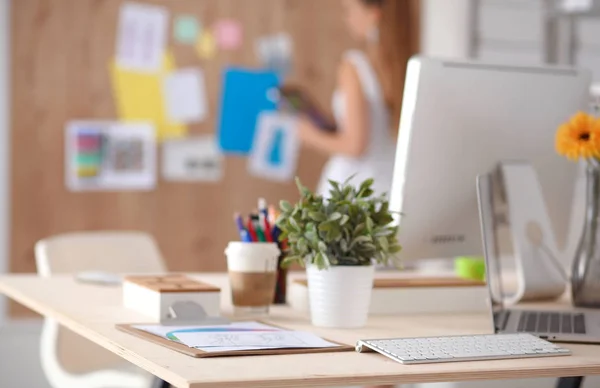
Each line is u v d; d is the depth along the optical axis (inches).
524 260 79.6
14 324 174.1
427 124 75.0
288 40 187.5
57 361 99.0
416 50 193.3
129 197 180.4
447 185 76.9
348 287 65.5
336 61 189.6
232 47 185.0
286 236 68.0
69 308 73.1
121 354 55.8
